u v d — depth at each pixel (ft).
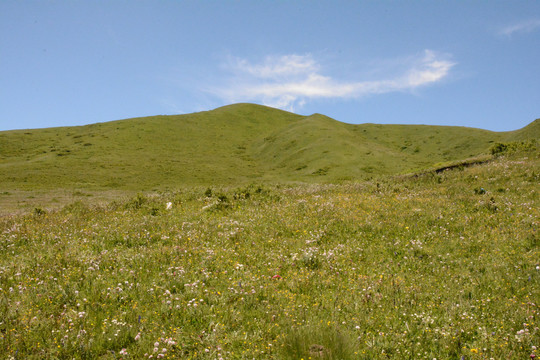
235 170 262.47
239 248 34.14
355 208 50.31
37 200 134.00
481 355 16.06
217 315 20.53
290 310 21.04
